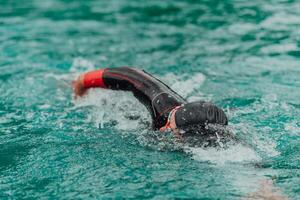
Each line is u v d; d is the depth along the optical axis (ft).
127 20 103.35
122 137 52.24
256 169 44.27
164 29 96.17
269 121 54.54
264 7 102.42
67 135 53.42
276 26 91.15
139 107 58.18
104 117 57.62
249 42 84.79
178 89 66.28
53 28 98.89
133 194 40.88
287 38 84.89
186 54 81.51
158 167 45.14
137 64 78.02
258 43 83.87
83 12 110.22
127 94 60.59
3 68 76.64
